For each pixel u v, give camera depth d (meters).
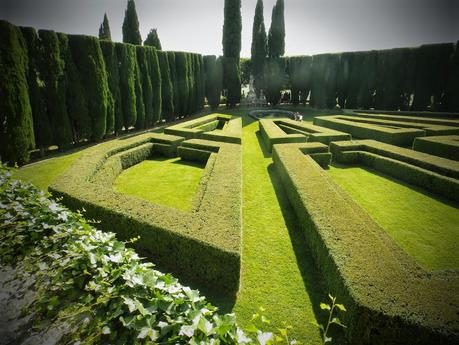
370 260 4.57
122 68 17.92
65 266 3.21
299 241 6.71
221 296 5.00
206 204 6.57
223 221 5.75
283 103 39.25
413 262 5.23
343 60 30.41
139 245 5.87
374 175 11.65
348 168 12.62
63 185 7.27
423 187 10.13
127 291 2.80
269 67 35.59
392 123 19.70
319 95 33.12
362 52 28.88
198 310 2.63
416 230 7.30
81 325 2.69
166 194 9.38
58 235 3.59
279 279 5.45
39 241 3.71
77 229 3.73
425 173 9.98
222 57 32.84
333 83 31.69
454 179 9.23
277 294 5.07
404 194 9.63
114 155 11.53
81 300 2.90
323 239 5.23
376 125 19.11
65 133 14.16
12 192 4.56
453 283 4.09
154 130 21.16
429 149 13.82
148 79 20.62
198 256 5.13
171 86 24.05
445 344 3.28
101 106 15.87
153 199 8.98
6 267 3.41
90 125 15.64
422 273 4.90
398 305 3.67
